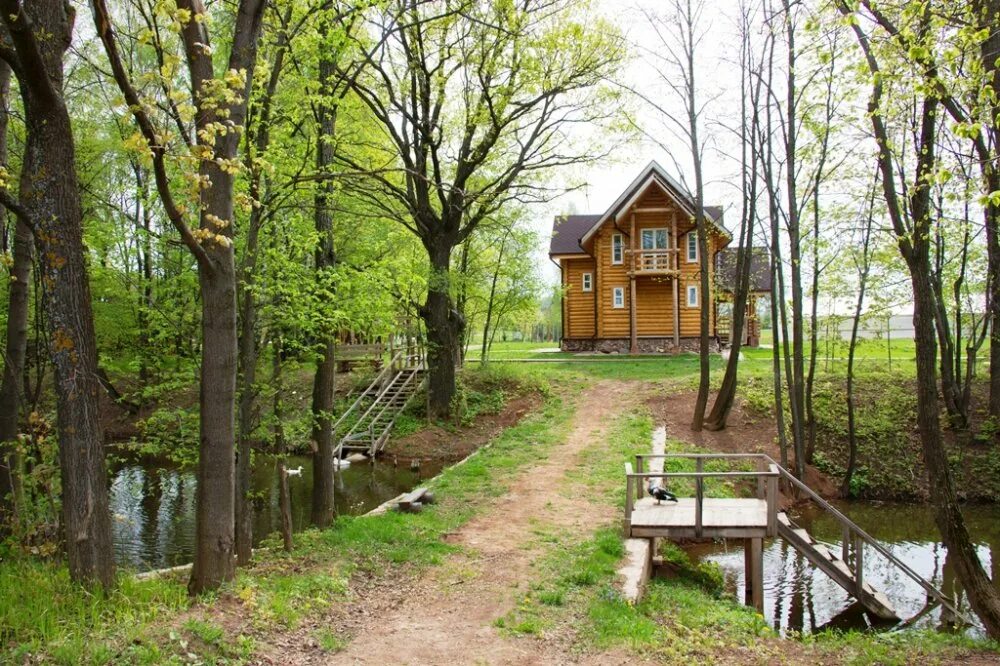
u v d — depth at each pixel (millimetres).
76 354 6301
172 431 12438
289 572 8320
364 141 17250
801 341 17922
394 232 20906
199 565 7098
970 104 7609
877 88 10133
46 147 6105
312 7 9406
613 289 36250
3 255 7641
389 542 10016
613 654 6598
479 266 28172
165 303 11352
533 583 8492
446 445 23281
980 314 20672
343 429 24891
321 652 6320
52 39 6078
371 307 12922
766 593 11422
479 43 17984
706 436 20625
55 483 9422
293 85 11594
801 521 16391
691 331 35469
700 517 10328
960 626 10172
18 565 7859
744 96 18547
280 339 11305
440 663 6285
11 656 5203
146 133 5574
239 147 9039
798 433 18078
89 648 5398
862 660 7176
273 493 18328
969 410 20672
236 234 9945
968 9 7750
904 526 16031
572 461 16719
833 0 8742
